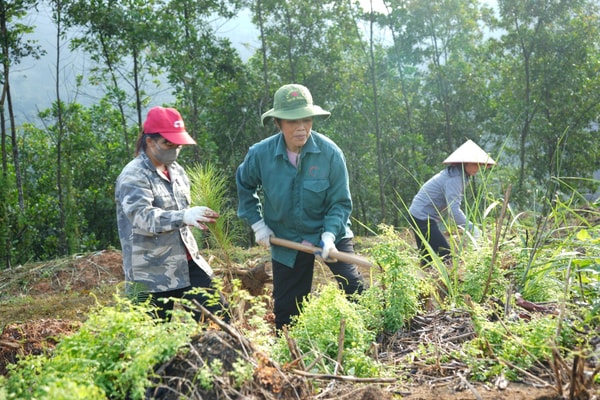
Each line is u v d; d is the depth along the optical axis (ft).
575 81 86.79
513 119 90.33
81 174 97.55
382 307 12.21
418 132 102.58
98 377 8.09
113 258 34.68
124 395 8.05
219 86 80.64
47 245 86.69
